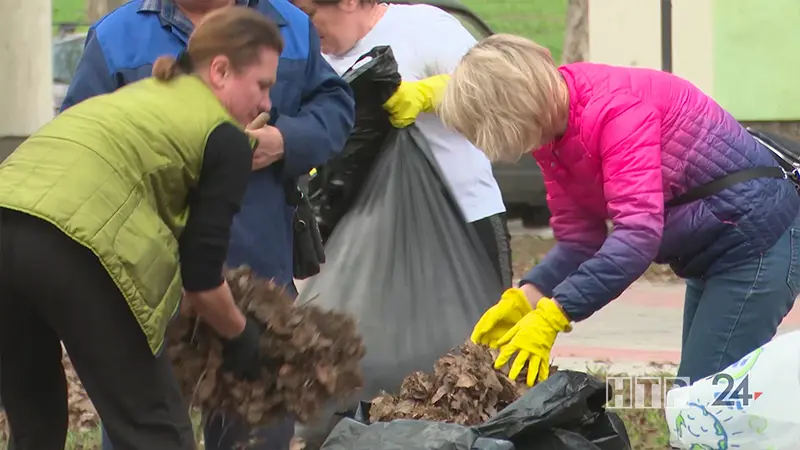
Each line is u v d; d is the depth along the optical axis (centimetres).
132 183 1134
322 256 1634
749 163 1459
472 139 1384
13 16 5697
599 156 1402
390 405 1369
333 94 1568
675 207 1456
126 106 1162
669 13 5734
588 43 5816
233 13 1282
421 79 1755
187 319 1257
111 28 1470
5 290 1129
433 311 1612
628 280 1370
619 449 1300
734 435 1166
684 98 1430
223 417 1328
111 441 1169
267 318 1262
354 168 1683
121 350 1138
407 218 1661
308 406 1262
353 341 1310
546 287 1522
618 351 3009
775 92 5791
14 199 1099
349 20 1777
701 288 1570
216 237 1170
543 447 1249
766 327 1470
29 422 1259
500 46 1377
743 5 5725
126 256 1110
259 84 1291
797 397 1140
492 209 1700
